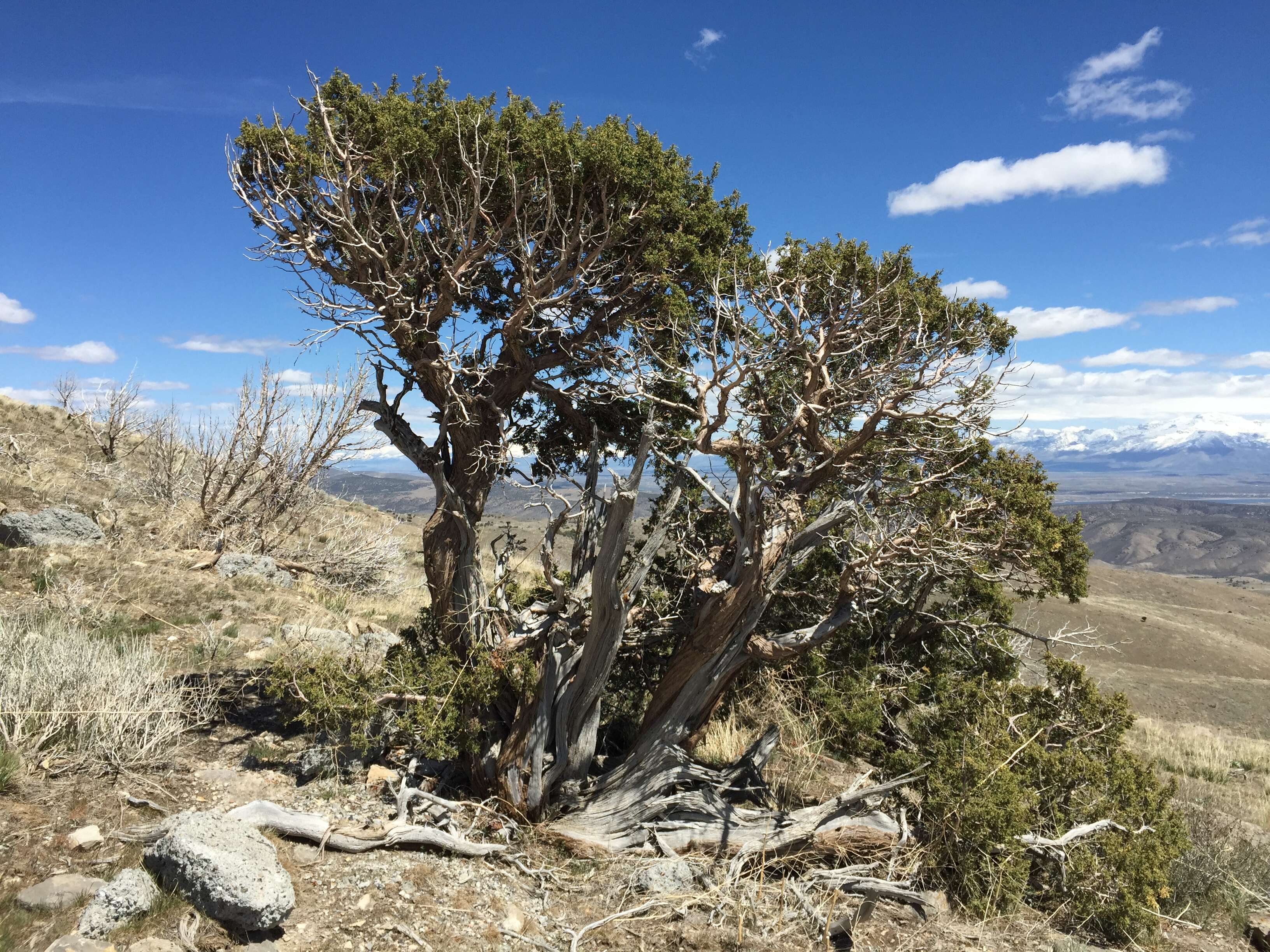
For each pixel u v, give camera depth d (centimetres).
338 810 611
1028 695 798
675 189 734
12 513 1249
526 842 624
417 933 482
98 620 970
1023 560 806
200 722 707
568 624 670
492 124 677
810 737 898
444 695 664
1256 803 1125
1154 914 599
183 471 1698
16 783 541
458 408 712
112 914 416
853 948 525
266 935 448
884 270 802
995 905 605
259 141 677
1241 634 6462
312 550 1650
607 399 782
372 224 664
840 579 681
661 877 577
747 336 675
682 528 771
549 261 750
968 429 703
